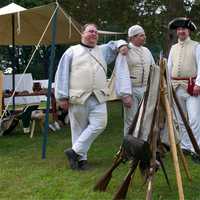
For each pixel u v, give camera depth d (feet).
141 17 54.95
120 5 54.54
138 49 22.07
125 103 21.11
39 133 31.35
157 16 54.44
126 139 15.85
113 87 21.93
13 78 37.83
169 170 20.49
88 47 20.74
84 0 54.65
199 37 54.29
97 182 17.69
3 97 32.04
